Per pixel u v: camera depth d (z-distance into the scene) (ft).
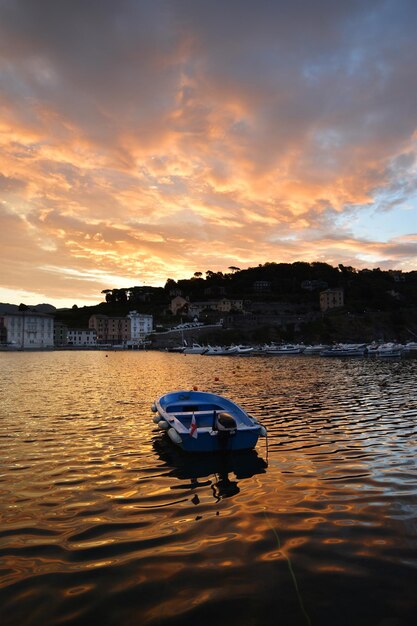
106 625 16.61
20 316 565.94
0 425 55.57
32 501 29.76
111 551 22.43
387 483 33.01
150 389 98.32
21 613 17.35
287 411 65.46
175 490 32.01
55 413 64.75
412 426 54.34
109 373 154.61
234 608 17.62
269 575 20.06
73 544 23.25
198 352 403.54
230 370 166.50
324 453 41.93
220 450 41.32
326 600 18.12
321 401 75.92
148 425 55.88
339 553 22.07
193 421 41.91
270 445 45.16
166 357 335.26
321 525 25.45
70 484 33.45
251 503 29.19
